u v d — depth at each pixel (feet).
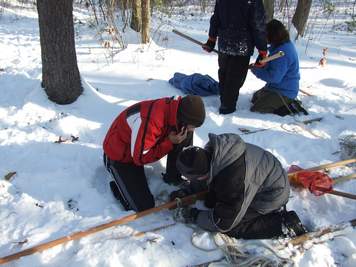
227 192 9.36
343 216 11.22
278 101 16.07
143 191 10.93
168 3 37.73
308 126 15.53
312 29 32.71
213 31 15.83
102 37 24.38
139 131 9.98
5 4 33.81
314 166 13.19
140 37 23.47
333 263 9.73
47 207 10.83
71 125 14.23
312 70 21.53
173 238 10.12
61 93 15.11
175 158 11.40
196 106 9.62
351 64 23.07
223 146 9.15
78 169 12.29
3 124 14.20
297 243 10.05
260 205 10.05
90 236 9.95
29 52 22.00
